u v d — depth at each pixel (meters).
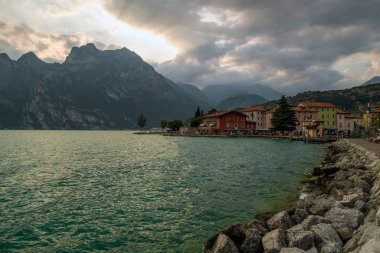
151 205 22.12
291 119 130.25
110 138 153.50
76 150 72.69
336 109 151.00
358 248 10.34
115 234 16.52
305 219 14.06
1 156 57.62
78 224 18.14
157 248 14.65
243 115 154.12
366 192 19.47
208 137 145.75
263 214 17.34
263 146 83.19
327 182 25.98
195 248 14.57
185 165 43.47
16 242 15.56
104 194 25.69
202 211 20.55
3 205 22.33
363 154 35.78
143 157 55.16
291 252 10.59
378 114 113.81
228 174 35.47
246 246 12.60
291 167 41.09
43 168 41.03
